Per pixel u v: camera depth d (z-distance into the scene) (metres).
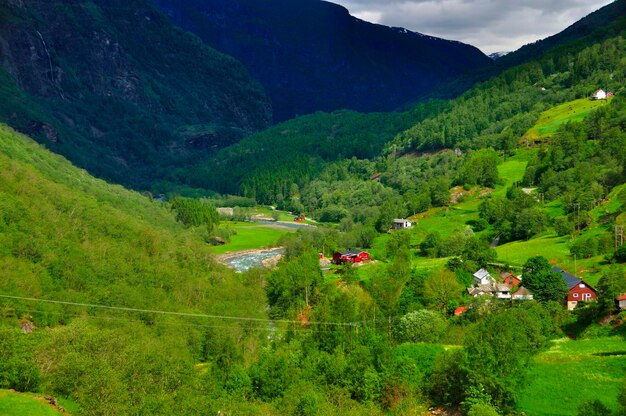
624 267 133.12
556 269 136.12
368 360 95.06
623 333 104.94
